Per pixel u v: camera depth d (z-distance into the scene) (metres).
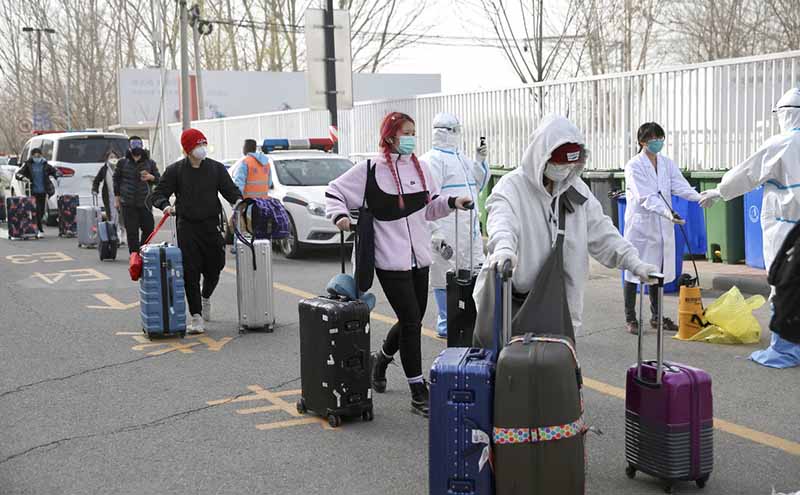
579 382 3.96
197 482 4.73
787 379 6.39
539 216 4.44
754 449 5.03
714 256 11.47
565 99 14.12
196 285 8.34
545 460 3.83
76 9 51.19
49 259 14.28
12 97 62.88
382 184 5.66
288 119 22.73
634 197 7.92
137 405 6.15
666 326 8.12
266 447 5.25
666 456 4.37
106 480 4.79
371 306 5.79
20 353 7.74
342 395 5.56
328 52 16.70
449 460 4.02
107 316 9.40
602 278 11.18
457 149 7.87
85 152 19.11
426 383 5.87
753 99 11.22
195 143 8.00
